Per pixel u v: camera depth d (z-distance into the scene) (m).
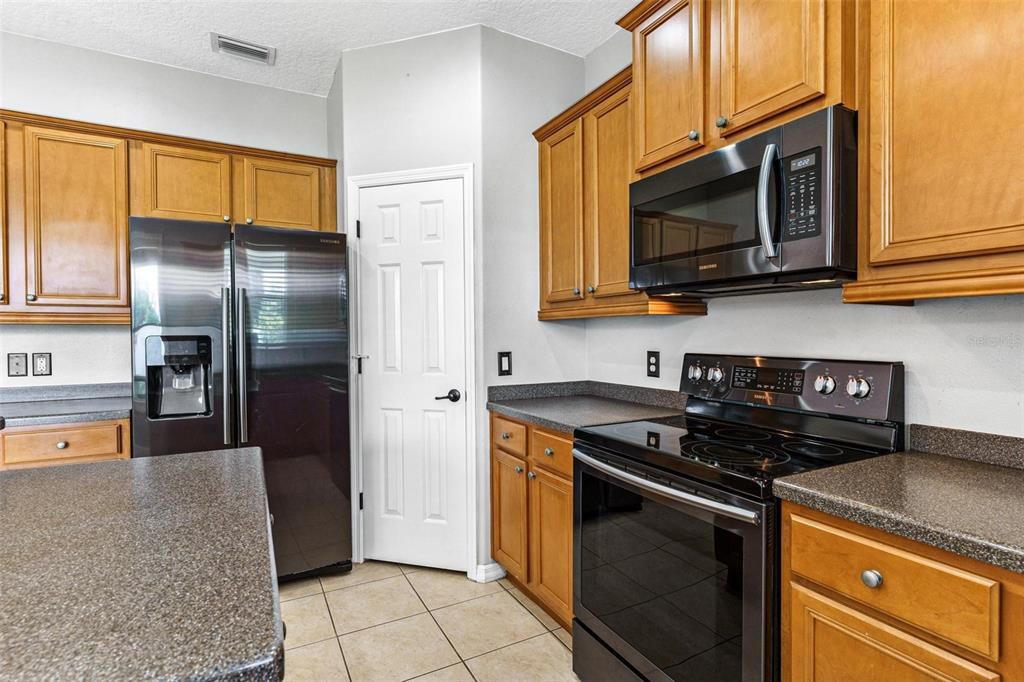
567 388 2.79
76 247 2.47
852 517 1.00
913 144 1.16
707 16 1.60
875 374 1.48
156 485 1.15
